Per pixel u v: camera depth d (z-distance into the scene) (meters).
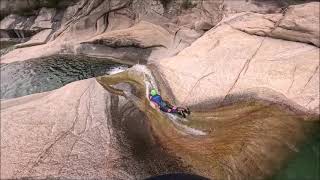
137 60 21.11
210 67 14.77
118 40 21.88
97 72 19.84
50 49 23.25
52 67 20.69
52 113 12.51
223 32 16.84
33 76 19.42
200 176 10.29
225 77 14.04
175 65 15.59
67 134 11.50
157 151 11.11
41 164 10.45
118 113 12.58
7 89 17.98
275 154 10.85
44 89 17.86
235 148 11.07
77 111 12.57
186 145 11.41
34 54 22.97
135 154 10.90
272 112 12.40
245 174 10.33
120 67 20.50
